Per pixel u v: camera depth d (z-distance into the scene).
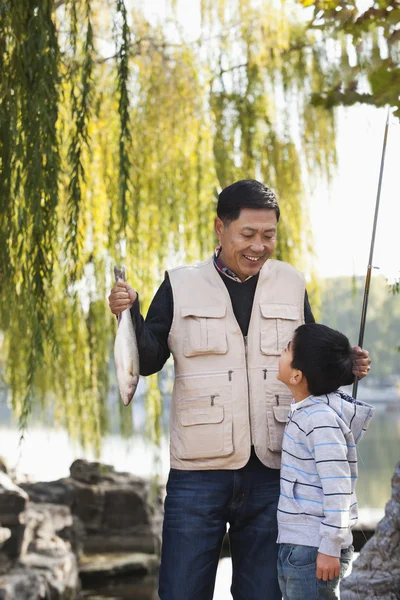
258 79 9.03
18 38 5.57
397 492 4.30
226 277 3.44
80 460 9.95
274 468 3.33
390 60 3.09
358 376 3.42
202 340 3.32
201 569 3.27
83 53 6.26
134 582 8.84
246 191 3.26
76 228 6.18
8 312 6.65
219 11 9.00
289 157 9.16
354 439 3.27
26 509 7.56
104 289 8.38
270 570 3.31
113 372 9.14
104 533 9.48
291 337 3.42
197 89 8.76
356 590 4.20
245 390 3.31
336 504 3.04
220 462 3.27
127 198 8.16
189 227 8.73
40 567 7.45
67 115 7.35
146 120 8.55
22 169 5.68
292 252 9.18
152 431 9.12
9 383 8.70
